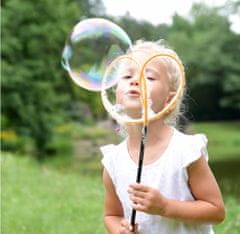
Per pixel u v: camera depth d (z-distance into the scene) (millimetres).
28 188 7934
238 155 24438
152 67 2621
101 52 2986
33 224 5566
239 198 9164
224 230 5293
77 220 5898
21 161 11352
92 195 7758
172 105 2549
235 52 40375
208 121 43312
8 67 22812
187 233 2582
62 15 24781
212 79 41312
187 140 2586
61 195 7586
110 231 2783
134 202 2477
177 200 2562
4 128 23781
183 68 2566
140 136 2645
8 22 23125
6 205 6434
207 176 2564
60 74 26109
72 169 15805
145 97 2482
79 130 31562
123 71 2684
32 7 23656
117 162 2721
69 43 2986
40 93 24109
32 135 24484
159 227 2588
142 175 2611
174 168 2562
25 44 23734
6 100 23297
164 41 2889
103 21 3014
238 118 43250
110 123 35469
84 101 33500
